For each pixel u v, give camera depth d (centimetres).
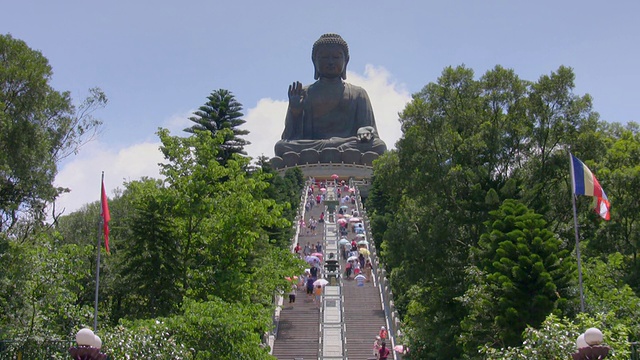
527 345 2616
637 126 6462
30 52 3756
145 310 3944
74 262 3700
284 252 4681
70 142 4012
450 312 4450
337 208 9894
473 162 4906
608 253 4747
